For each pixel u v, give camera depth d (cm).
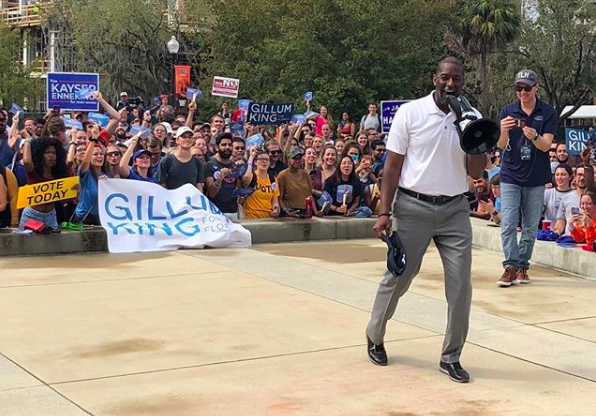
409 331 651
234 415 465
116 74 4169
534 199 828
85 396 492
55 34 4756
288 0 3459
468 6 4284
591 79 4084
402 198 539
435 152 527
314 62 3322
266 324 664
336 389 512
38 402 480
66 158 997
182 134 1038
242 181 1091
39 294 750
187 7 4294
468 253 535
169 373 538
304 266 909
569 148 1382
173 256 952
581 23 4025
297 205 1109
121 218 991
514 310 733
